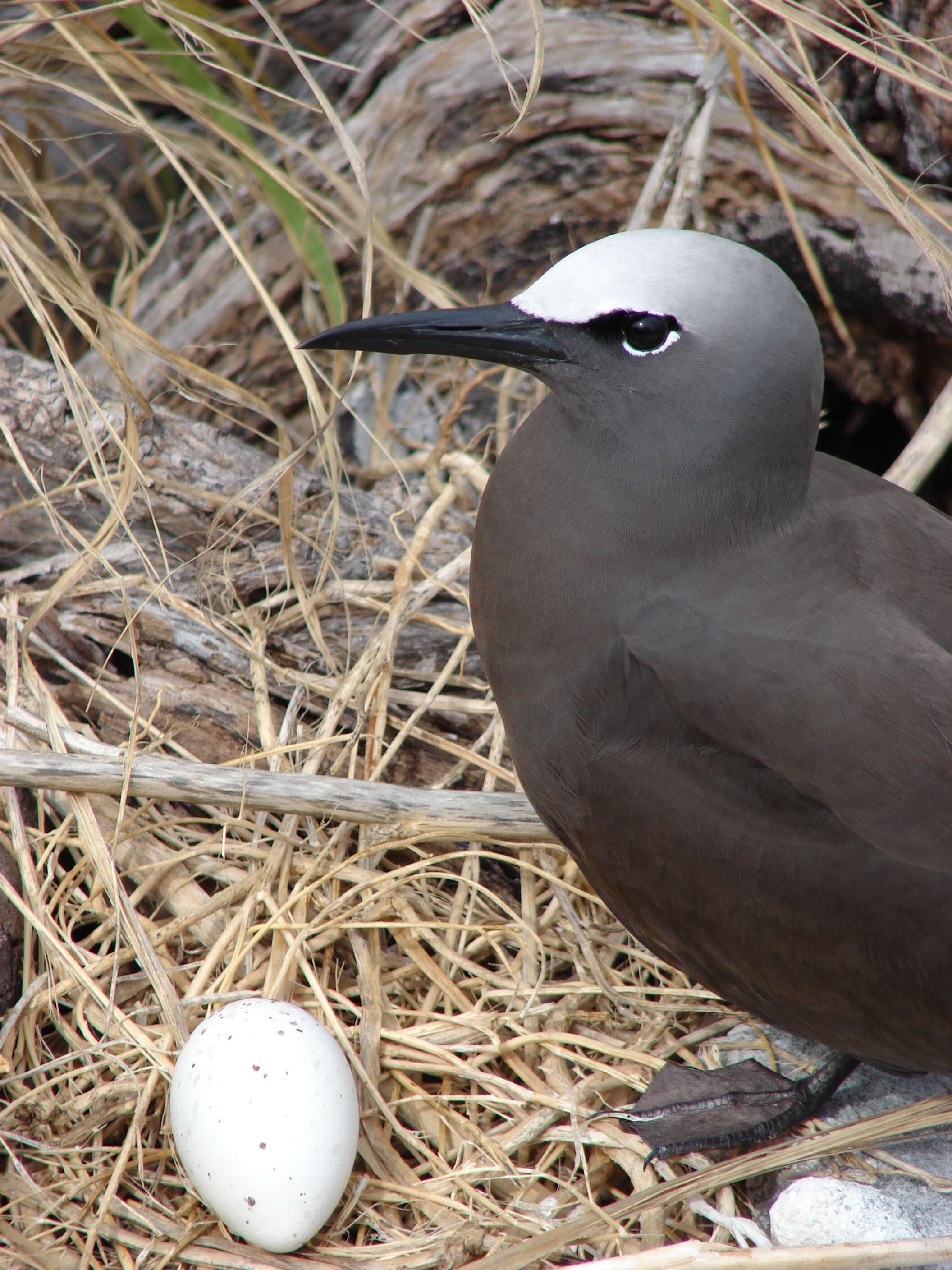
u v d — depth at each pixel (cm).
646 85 1042
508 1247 630
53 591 783
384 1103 670
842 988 609
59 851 741
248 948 705
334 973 749
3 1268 617
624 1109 681
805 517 631
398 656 888
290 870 761
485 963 773
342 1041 682
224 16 1094
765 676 595
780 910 602
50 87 1077
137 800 793
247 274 1020
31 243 849
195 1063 625
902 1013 604
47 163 1138
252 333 1077
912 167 961
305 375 812
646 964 762
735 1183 677
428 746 859
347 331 620
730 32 803
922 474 912
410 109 1082
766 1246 626
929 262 938
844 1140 657
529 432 665
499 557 651
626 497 614
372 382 1085
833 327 1021
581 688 632
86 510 866
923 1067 632
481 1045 710
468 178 1082
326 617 895
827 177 994
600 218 1077
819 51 978
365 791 750
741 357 574
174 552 877
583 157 1064
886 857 589
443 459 984
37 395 846
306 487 909
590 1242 647
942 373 976
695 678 604
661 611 614
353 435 1082
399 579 878
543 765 652
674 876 618
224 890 746
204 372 853
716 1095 689
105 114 1027
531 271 1098
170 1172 667
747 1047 732
